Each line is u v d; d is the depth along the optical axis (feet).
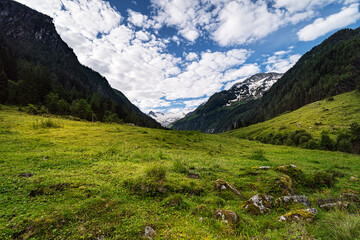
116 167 39.04
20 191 23.41
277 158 84.02
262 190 32.42
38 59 590.55
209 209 23.34
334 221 20.22
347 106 290.35
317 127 259.19
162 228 18.66
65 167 36.50
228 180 37.65
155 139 101.24
